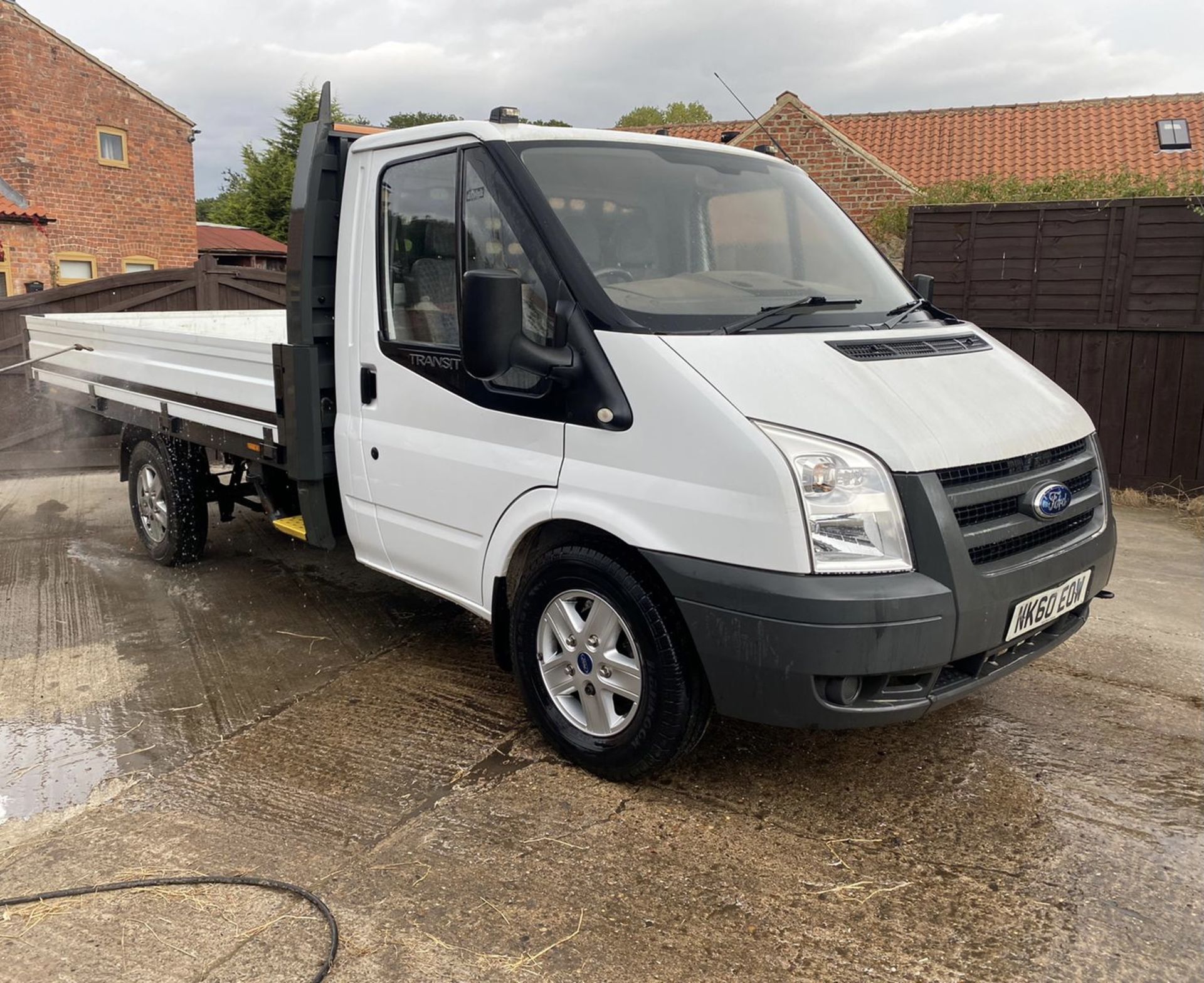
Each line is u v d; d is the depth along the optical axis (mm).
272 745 3654
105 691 4160
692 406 2859
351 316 4102
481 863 2883
